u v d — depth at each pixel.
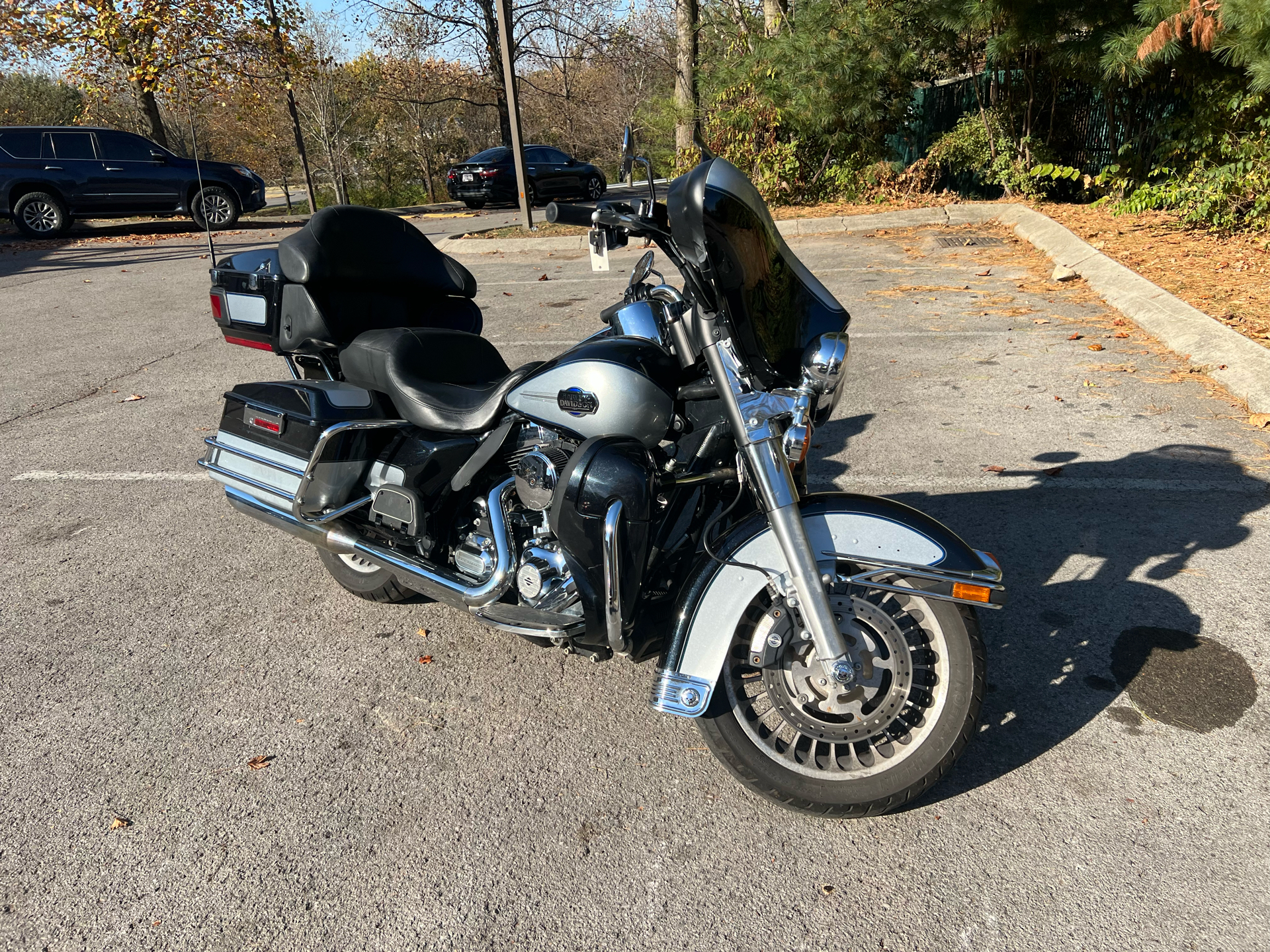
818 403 2.51
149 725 3.11
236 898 2.39
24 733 3.08
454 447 3.06
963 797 2.63
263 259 3.84
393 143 34.81
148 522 4.71
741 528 2.53
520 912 2.32
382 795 2.76
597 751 2.93
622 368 2.63
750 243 2.46
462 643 3.58
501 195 21.44
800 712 2.53
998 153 13.17
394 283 3.71
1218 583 3.60
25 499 5.01
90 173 16.66
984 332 7.27
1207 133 9.44
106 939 2.28
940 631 2.46
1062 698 3.01
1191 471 4.57
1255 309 6.65
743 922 2.27
